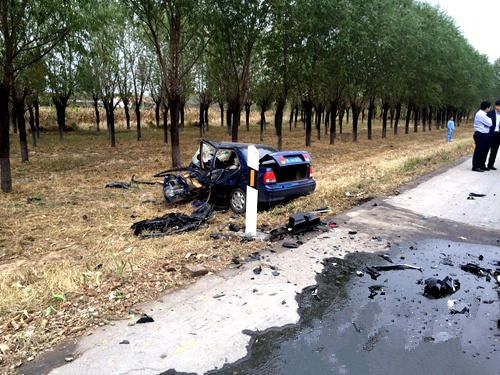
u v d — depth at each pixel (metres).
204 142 9.00
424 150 19.86
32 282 4.87
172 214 7.50
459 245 5.89
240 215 7.84
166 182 9.09
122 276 4.73
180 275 4.75
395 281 4.69
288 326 3.67
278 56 18.08
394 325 3.72
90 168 15.42
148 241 6.24
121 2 13.65
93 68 21.36
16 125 32.88
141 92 26.66
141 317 3.78
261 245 5.78
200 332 3.54
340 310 3.98
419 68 29.16
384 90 29.25
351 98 27.97
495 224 6.91
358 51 20.98
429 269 5.04
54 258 5.82
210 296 4.21
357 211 7.72
